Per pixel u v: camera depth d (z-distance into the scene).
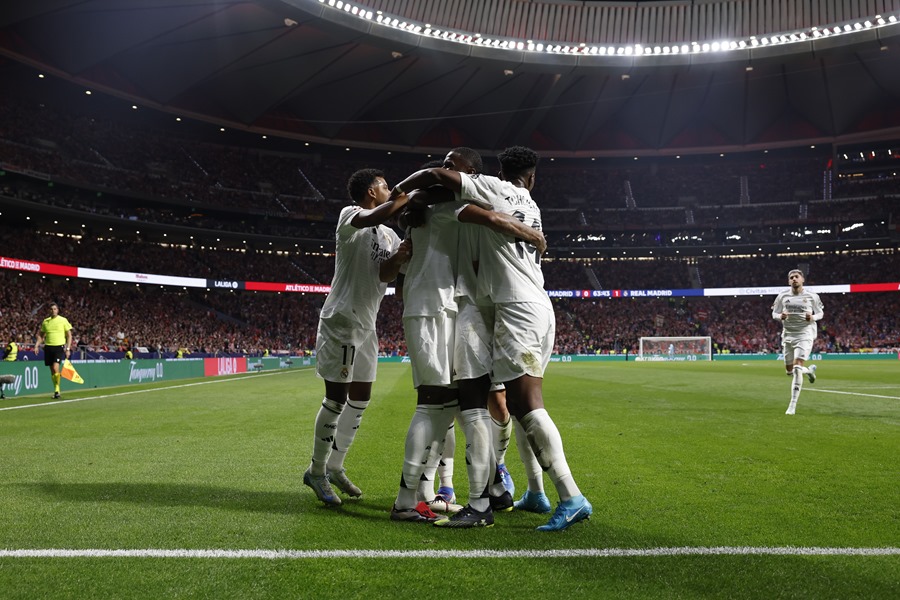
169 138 43.59
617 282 50.59
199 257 43.09
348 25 30.59
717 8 34.03
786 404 9.53
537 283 3.22
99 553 2.57
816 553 2.55
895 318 44.97
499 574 2.34
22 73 32.75
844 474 4.20
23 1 27.44
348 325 3.62
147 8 28.81
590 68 35.62
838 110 45.12
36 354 24.12
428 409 3.30
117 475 4.31
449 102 42.22
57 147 36.44
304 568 2.41
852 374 19.36
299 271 46.69
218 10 29.38
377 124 46.44
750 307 49.53
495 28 34.22
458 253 3.35
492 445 3.54
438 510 3.50
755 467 4.47
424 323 3.27
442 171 3.11
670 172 53.59
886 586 2.19
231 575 2.32
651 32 34.94
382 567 2.42
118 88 35.94
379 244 3.77
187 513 3.25
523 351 3.05
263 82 37.84
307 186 47.91
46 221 35.41
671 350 43.00
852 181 49.28
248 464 4.76
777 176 51.53
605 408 9.12
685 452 5.18
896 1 31.02
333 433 3.54
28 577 2.30
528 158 3.40
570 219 50.84
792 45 33.28
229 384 16.94
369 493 3.88
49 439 6.20
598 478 4.13
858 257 48.62
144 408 9.68
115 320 34.81
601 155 50.94
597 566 2.42
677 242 49.50
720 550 2.60
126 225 36.88
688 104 46.06
